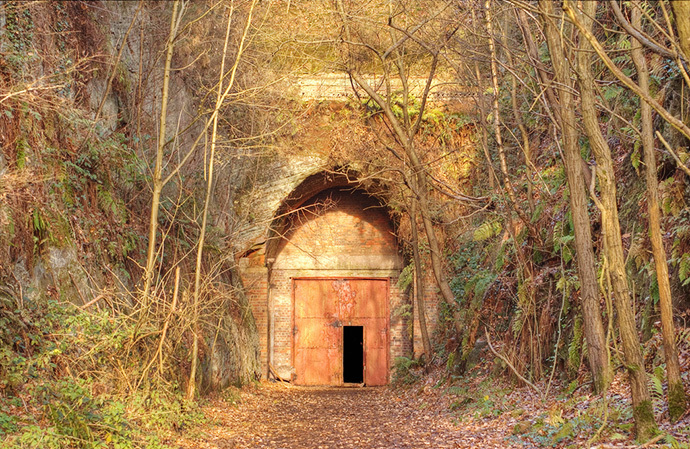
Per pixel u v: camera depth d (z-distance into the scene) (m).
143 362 9.96
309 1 16.66
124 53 14.22
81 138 11.19
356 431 11.19
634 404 6.87
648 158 7.27
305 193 21.56
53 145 10.23
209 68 17.16
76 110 10.40
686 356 8.10
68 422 7.07
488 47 13.56
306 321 22.91
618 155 11.73
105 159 11.73
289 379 22.22
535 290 12.22
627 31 5.54
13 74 9.14
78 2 12.24
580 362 9.99
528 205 14.43
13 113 9.09
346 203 23.23
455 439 9.29
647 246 9.58
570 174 8.44
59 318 8.78
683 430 6.64
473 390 13.05
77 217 10.48
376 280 23.09
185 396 11.28
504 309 14.77
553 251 12.29
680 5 5.03
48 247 9.30
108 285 10.80
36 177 9.03
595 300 8.50
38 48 10.24
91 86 12.20
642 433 6.75
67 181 10.38
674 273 8.92
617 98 11.53
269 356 22.14
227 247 17.19
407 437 10.07
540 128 15.72
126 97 13.91
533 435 8.20
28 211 9.04
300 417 13.29
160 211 13.57
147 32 15.21
